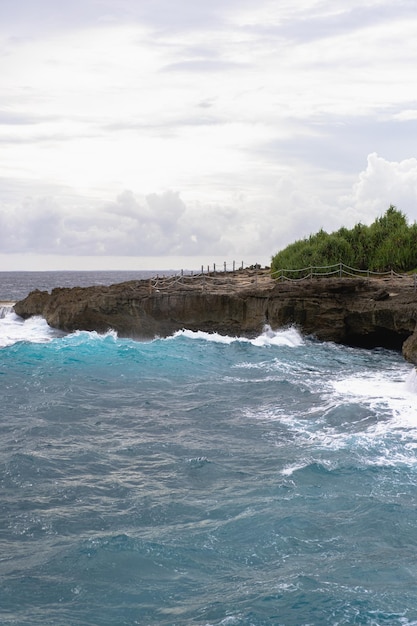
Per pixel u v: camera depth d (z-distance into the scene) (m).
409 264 44.59
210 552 10.96
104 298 40.91
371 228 48.94
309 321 35.16
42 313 49.00
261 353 31.42
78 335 36.53
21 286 141.38
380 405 20.34
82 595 9.81
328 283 34.81
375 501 12.68
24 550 11.23
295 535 11.43
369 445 16.16
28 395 22.80
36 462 15.62
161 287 42.59
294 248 48.91
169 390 23.64
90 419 19.69
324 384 24.06
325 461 15.10
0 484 14.24
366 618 8.92
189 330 38.44
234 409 20.66
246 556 10.80
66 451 16.56
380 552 10.81
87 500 13.37
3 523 12.28
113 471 15.12
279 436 17.52
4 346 34.81
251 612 9.14
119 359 29.50
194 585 10.00
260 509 12.52
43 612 9.38
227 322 37.69
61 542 11.48
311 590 9.65
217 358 30.06
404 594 9.52
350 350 33.00
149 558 10.79
